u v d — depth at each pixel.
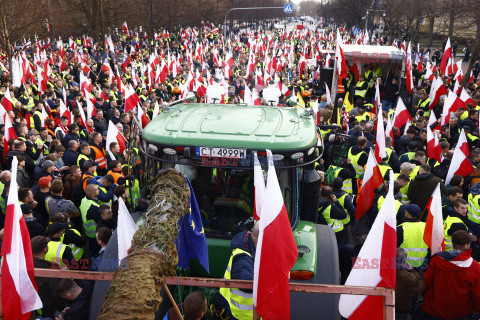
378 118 7.77
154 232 2.86
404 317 5.08
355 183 8.48
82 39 36.84
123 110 13.30
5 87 13.38
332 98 16.53
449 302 4.81
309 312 4.14
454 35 43.09
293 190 4.31
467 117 11.88
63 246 5.05
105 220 6.23
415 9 34.91
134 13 38.69
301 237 4.30
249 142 4.14
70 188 7.72
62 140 9.70
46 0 22.89
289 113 5.18
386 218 3.39
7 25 15.77
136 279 2.42
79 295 4.31
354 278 3.51
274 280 2.84
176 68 19.59
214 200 4.29
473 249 6.66
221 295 4.19
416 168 8.31
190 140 4.16
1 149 9.18
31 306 3.10
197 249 3.69
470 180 7.91
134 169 5.38
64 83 17.12
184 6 48.41
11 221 3.00
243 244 3.85
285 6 42.78
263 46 33.84
